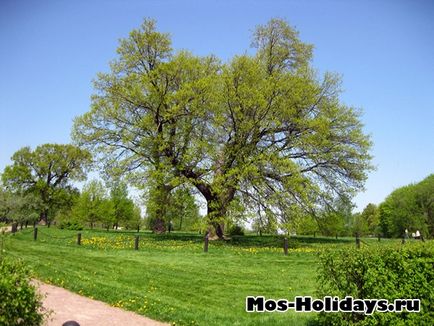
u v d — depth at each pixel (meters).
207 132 28.33
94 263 15.98
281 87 26.97
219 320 9.31
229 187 26.69
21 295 5.69
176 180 26.02
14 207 42.12
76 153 61.69
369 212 92.44
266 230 26.47
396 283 7.41
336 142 29.72
